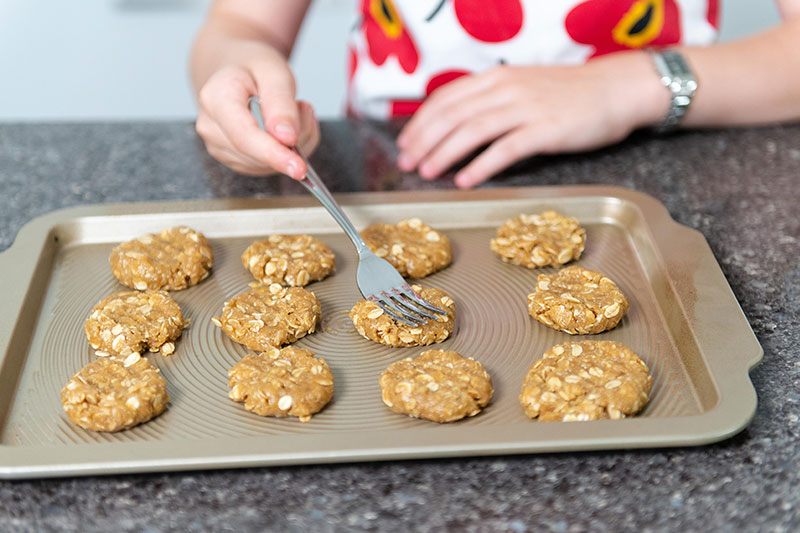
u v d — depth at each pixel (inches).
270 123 29.1
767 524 21.1
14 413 24.1
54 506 21.6
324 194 28.9
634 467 22.3
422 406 23.8
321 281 28.8
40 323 27.0
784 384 24.3
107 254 29.7
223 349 26.2
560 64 37.4
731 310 26.0
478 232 30.6
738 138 35.2
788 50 36.3
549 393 24.0
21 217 31.1
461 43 37.8
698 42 38.9
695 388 24.5
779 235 30.0
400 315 26.5
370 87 39.5
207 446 22.2
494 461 22.5
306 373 24.7
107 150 35.1
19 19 72.0
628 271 28.8
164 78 73.6
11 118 72.1
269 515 21.4
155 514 21.4
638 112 34.5
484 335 26.6
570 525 21.1
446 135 33.9
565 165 33.8
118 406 23.6
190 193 32.3
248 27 38.8
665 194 32.1
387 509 21.5
